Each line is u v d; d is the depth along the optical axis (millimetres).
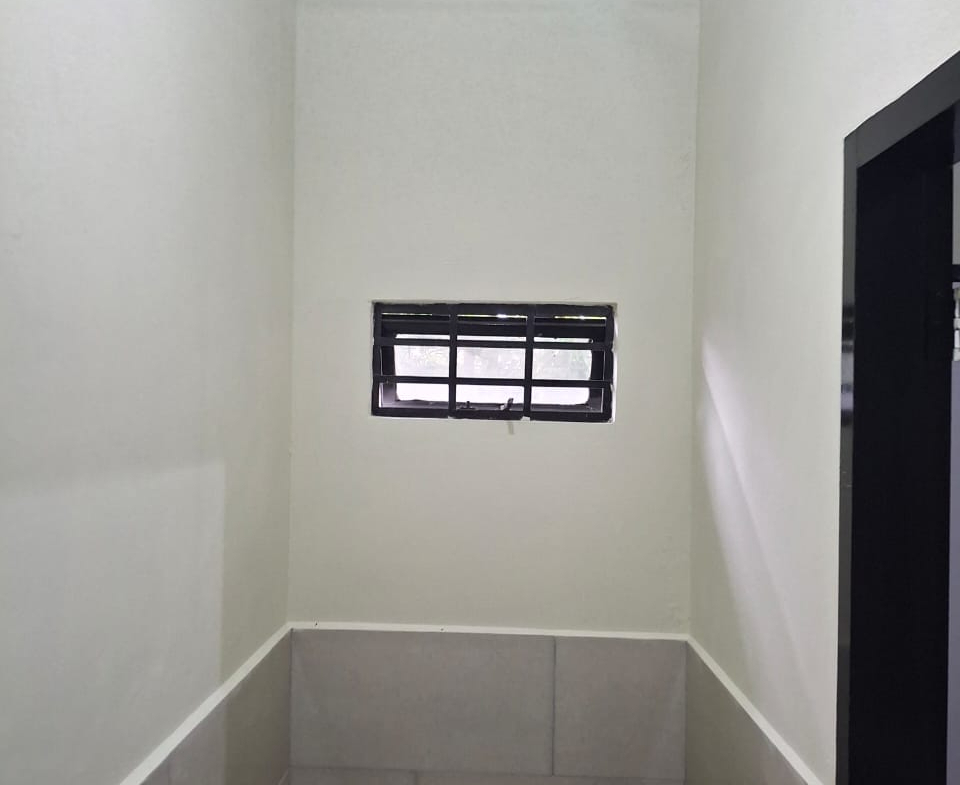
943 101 816
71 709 954
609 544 1914
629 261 1924
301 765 1898
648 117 1926
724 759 1562
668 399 1917
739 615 1523
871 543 1022
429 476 1926
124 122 1058
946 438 1032
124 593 1083
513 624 1918
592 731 1884
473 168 1935
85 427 971
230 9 1476
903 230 1028
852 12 1066
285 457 1886
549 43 1936
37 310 865
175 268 1230
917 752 1025
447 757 1888
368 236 1939
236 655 1556
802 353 1227
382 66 1940
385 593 1925
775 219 1351
